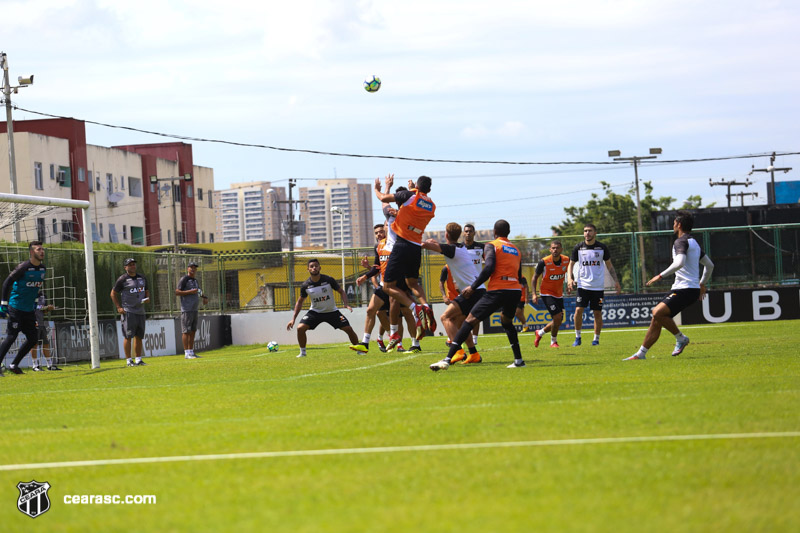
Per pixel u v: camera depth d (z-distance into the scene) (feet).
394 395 77.05
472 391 77.46
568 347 144.25
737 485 40.24
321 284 142.41
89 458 51.93
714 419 56.49
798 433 51.26
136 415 71.26
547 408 64.08
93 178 560.61
